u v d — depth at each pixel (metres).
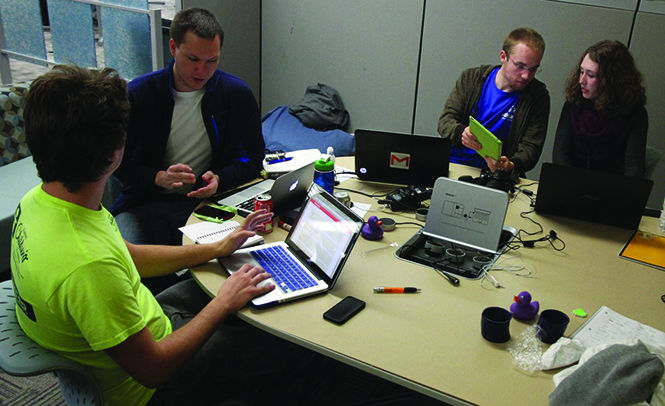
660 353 1.16
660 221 2.04
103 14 3.20
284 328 1.27
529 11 3.24
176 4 3.36
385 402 1.62
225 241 1.57
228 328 1.61
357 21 3.72
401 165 2.14
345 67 3.88
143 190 2.26
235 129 2.32
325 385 1.74
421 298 1.43
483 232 1.65
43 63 3.78
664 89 3.12
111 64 3.27
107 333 1.05
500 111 2.54
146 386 1.15
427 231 1.74
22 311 1.13
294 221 1.68
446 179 1.69
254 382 1.50
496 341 1.25
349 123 4.01
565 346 1.20
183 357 1.20
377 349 1.21
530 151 2.42
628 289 1.53
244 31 3.94
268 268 1.51
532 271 1.61
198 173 2.35
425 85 3.66
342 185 2.22
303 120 3.80
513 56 2.39
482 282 1.53
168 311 1.69
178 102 2.21
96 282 1.03
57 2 3.48
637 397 1.01
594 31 3.15
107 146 1.02
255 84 4.23
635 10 3.03
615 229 1.94
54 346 1.13
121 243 1.19
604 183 1.89
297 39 3.99
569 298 1.47
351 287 1.47
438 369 1.16
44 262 1.02
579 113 2.46
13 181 2.66
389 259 1.64
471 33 3.41
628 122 2.36
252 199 2.02
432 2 3.45
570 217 2.00
